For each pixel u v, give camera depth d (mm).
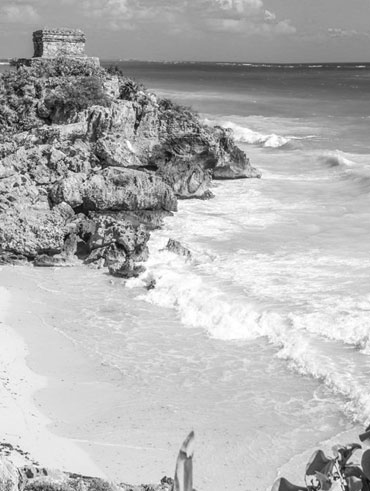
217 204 45000
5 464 11281
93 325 27422
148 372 23484
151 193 39938
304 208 44000
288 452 18797
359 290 29281
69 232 35844
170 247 35312
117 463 18062
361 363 23062
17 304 29500
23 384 22297
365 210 43125
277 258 34312
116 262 34250
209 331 26453
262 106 111500
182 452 4281
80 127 46781
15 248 35000
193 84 179500
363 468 4562
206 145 46906
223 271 32562
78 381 22719
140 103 49781
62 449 18500
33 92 52188
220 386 22531
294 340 24719
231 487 17406
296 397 21609
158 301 29625
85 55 58344
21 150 42156
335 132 78750
